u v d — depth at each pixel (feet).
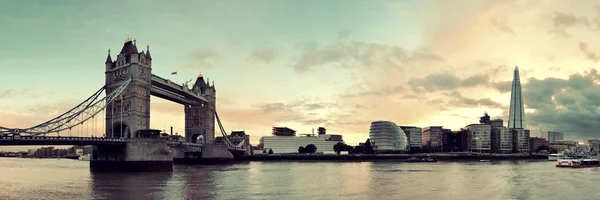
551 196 283.59
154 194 274.98
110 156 471.21
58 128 424.05
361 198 267.39
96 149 490.08
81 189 298.56
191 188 308.19
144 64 515.50
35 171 508.12
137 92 498.69
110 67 522.06
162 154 472.03
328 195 279.28
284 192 291.58
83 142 412.36
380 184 347.36
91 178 383.45
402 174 460.96
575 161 625.82
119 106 506.89
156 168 465.88
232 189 305.53
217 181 361.71
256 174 450.30
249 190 300.40
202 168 569.64
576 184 354.95
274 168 581.53
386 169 562.66
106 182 346.13
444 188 320.91
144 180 364.99
